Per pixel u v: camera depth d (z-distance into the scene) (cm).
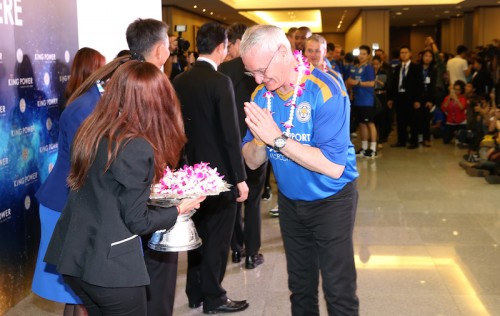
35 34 380
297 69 234
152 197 217
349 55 1047
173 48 675
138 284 199
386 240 484
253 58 226
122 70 203
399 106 1021
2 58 340
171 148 208
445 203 609
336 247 251
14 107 357
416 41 2991
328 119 233
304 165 233
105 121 199
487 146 784
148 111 201
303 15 2398
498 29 1867
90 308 214
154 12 545
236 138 319
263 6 1869
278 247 473
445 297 364
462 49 1230
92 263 194
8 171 353
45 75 396
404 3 1819
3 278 351
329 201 248
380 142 1066
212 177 229
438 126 1148
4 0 341
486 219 545
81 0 454
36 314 353
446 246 466
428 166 832
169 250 237
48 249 210
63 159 265
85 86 258
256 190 411
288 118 241
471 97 984
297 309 273
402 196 646
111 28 482
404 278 398
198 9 1873
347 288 254
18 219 368
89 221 198
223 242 336
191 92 321
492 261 429
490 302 355
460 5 1823
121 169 192
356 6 1833
